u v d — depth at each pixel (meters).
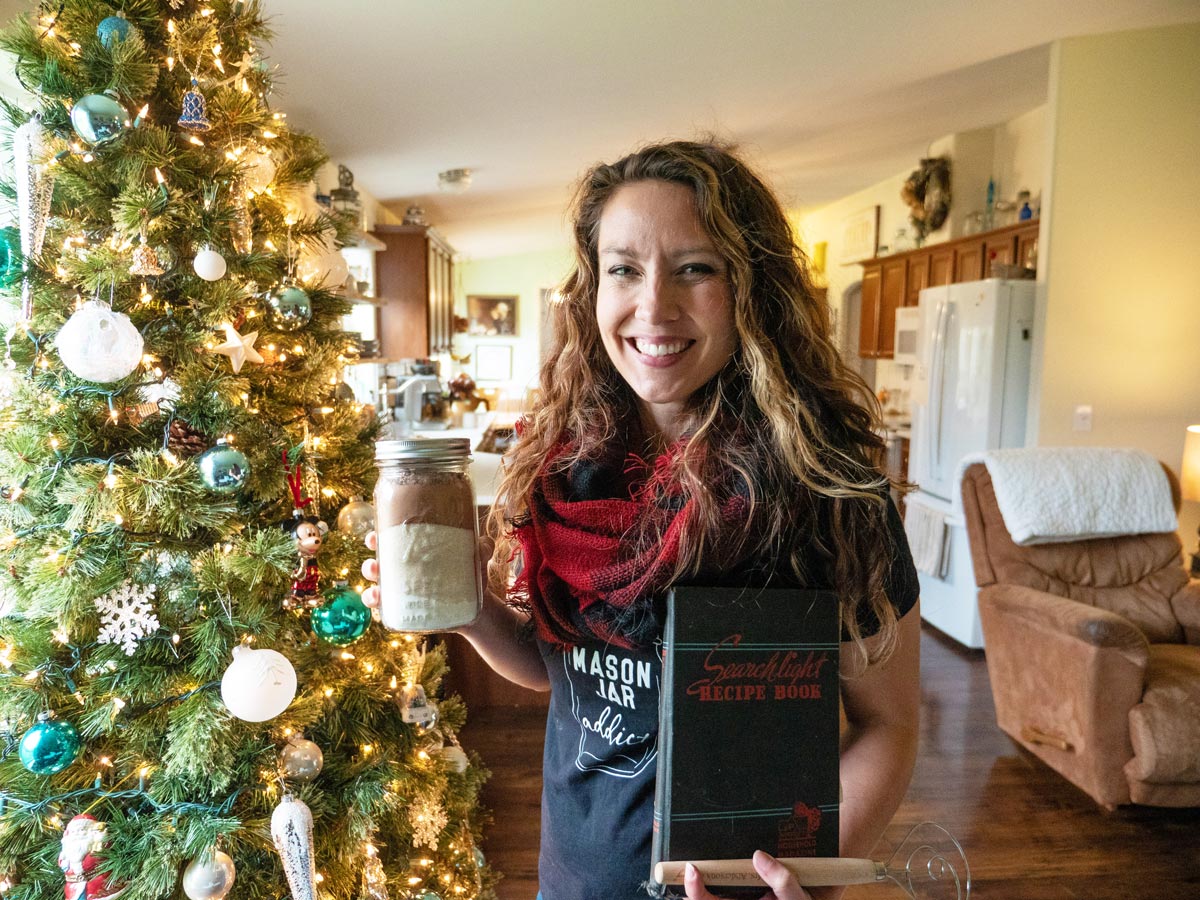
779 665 0.65
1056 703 2.45
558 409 0.85
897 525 0.73
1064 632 2.39
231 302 1.15
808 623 0.65
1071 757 2.40
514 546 0.90
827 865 0.63
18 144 1.01
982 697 3.17
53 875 1.13
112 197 1.11
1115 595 2.79
